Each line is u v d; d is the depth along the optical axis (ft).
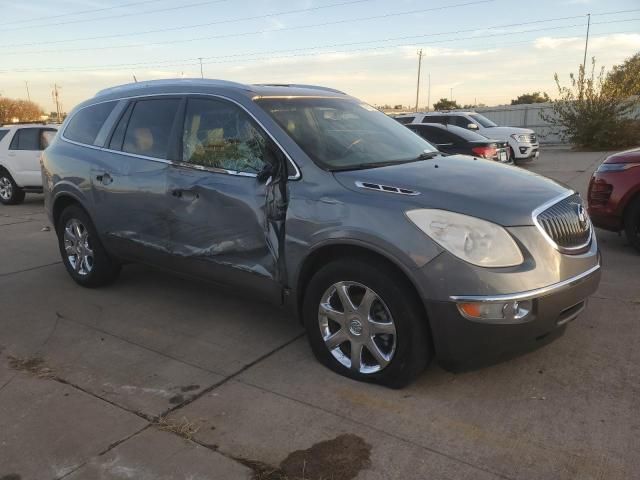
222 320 14.98
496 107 111.55
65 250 18.17
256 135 12.48
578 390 10.83
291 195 11.51
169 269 14.71
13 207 38.42
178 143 14.01
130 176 14.90
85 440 9.58
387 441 9.41
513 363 11.94
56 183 17.39
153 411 10.48
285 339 13.66
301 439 9.52
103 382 11.65
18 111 244.42
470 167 12.30
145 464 8.92
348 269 10.77
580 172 49.01
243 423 10.03
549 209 10.50
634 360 11.94
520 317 9.66
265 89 13.66
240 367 12.23
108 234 16.03
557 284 10.00
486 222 9.77
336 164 11.77
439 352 10.12
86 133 16.97
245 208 12.30
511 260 9.69
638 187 19.65
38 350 13.32
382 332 10.72
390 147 13.46
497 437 9.43
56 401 10.89
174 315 15.43
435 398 10.68
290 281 11.82
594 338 13.03
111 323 14.93
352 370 11.35
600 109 81.00
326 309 11.48
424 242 9.80
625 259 19.62
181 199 13.60
